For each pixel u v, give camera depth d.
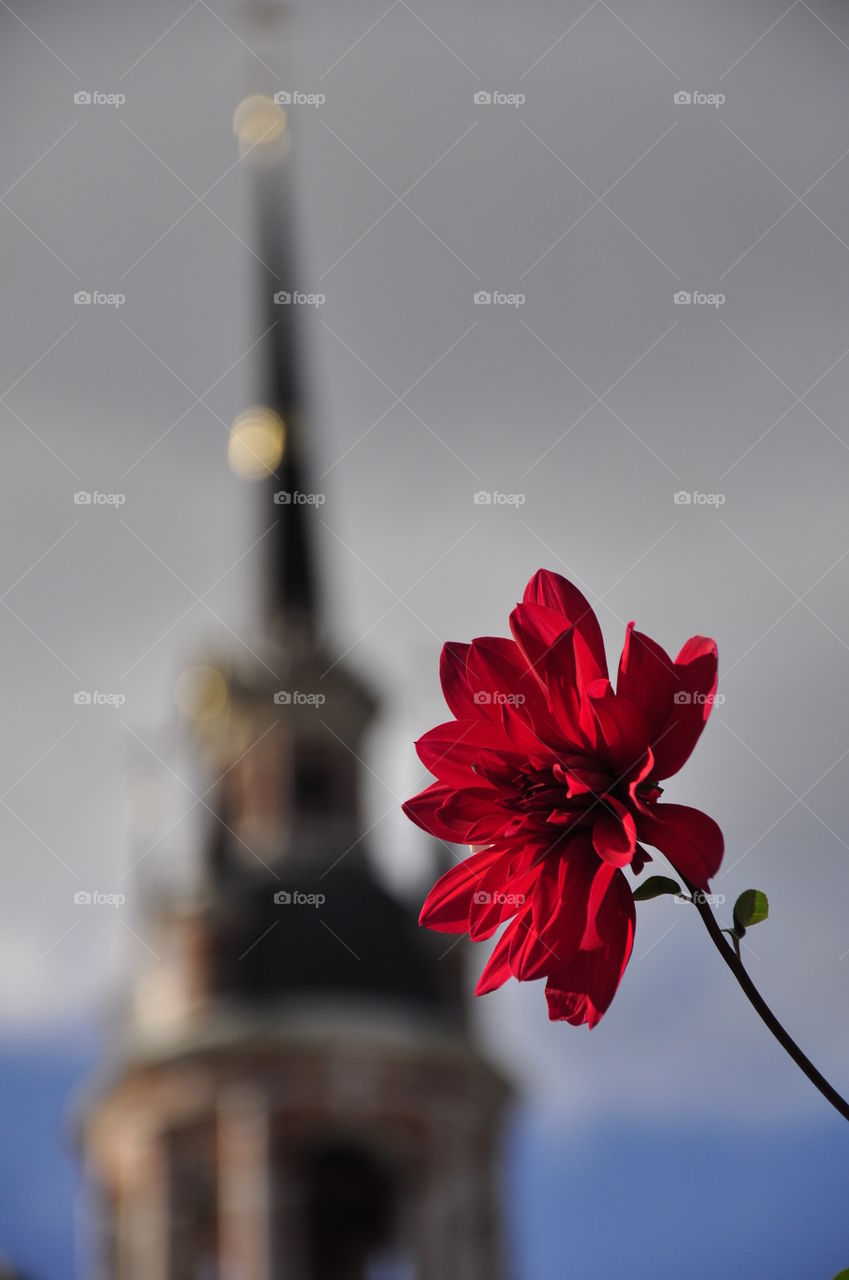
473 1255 42.44
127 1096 43.78
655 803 2.71
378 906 46.19
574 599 2.88
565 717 2.80
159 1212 42.41
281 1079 43.34
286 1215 42.12
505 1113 44.66
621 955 2.67
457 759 2.82
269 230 51.75
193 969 44.75
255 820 47.50
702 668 2.76
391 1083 43.47
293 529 51.47
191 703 49.00
